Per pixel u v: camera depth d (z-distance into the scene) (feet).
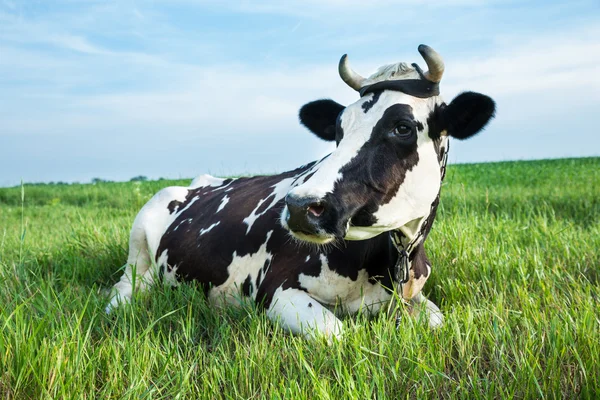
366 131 9.84
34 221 34.53
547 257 16.19
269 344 10.29
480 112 10.19
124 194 49.37
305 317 11.00
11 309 11.69
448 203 30.35
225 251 14.06
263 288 12.53
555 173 53.93
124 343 9.62
